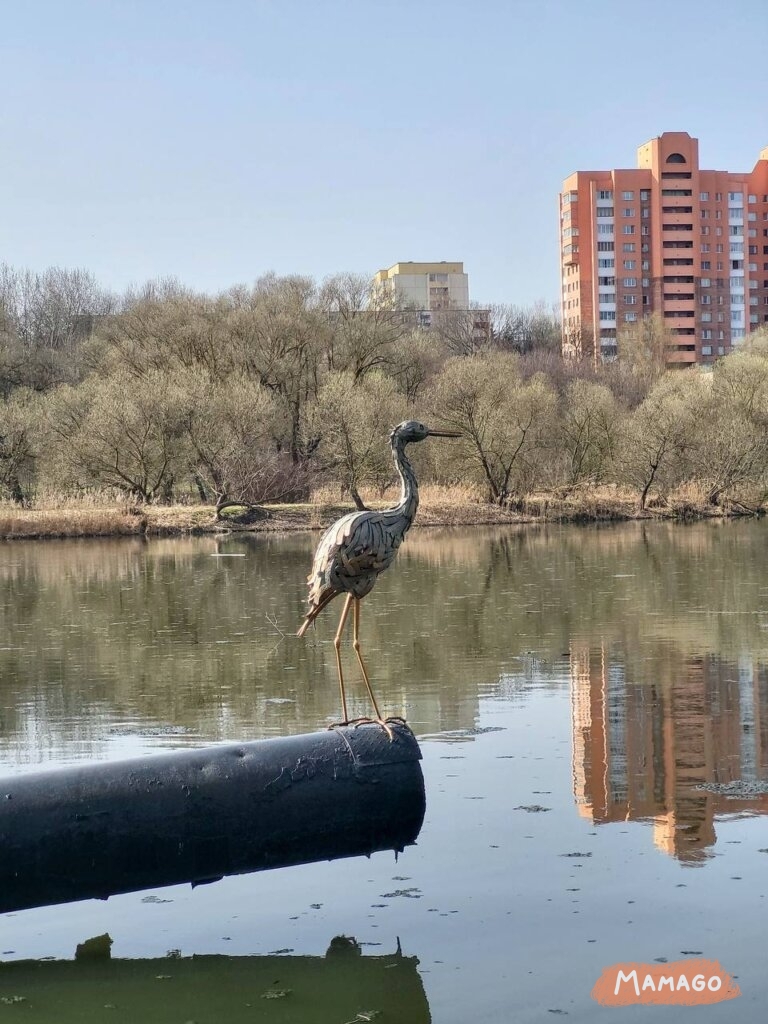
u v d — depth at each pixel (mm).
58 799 8281
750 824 10508
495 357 62781
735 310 134750
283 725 14516
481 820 10719
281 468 53875
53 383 68812
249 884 9570
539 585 28203
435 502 51125
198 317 60094
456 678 17141
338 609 24859
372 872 9664
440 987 7824
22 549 41750
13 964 8344
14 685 17281
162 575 32469
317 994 7832
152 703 15906
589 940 8359
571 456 55375
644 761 12523
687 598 25250
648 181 132625
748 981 7750
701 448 53125
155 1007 7746
